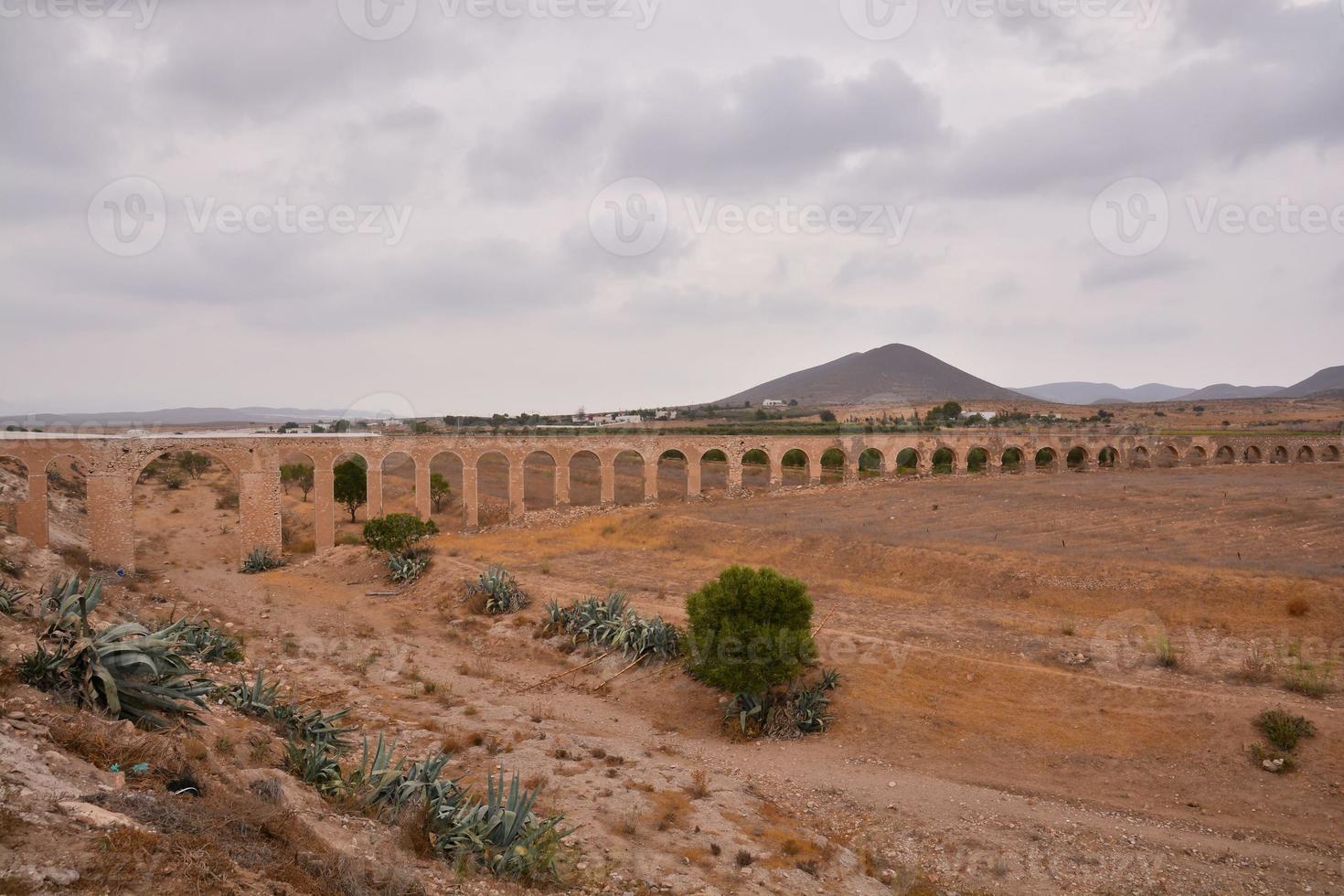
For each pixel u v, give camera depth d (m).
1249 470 59.38
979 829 13.69
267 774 9.86
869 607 27.72
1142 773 15.68
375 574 35.75
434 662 23.78
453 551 38.91
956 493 47.84
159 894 5.31
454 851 9.31
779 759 17.23
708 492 56.50
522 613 28.08
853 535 35.94
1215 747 16.14
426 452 48.09
